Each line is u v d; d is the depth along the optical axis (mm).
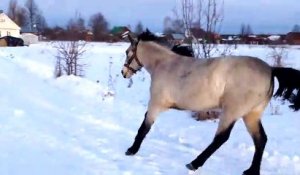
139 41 7883
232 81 6234
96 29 72125
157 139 8875
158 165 6836
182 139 8891
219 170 6793
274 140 8898
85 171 6164
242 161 7379
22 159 6430
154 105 7277
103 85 16734
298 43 56156
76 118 10422
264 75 6199
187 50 7672
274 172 6816
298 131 9797
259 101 6262
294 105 6285
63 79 16703
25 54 29594
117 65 24859
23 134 7961
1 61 21281
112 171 6273
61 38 37188
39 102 11938
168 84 7047
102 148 7680
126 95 15305
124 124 10219
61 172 5988
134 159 7113
